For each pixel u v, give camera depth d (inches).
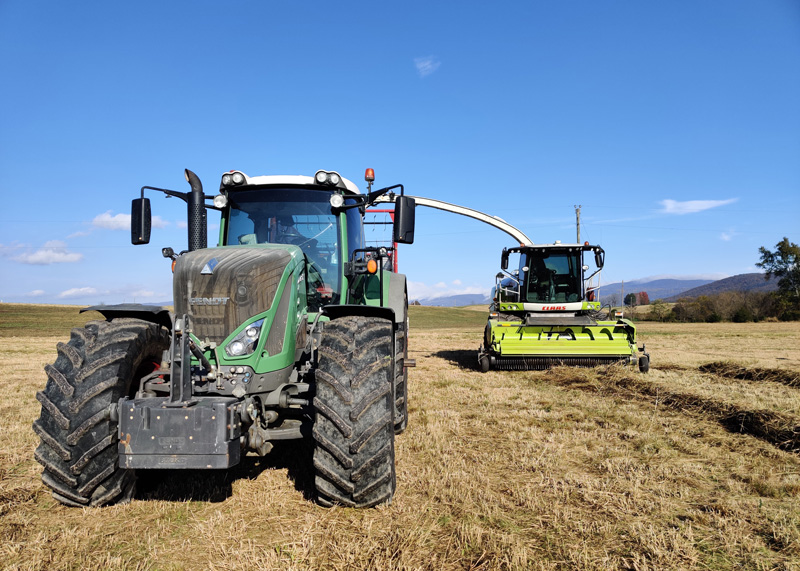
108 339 137.4
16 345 778.8
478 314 2714.1
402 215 174.9
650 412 253.9
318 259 188.2
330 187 192.9
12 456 181.3
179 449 122.4
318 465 130.6
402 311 218.7
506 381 351.9
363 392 132.0
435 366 456.1
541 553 114.1
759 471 165.5
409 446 192.4
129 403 126.1
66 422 129.1
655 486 153.2
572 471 167.5
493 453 185.0
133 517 132.4
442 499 140.7
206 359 140.0
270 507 137.3
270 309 144.5
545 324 398.6
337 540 117.6
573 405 268.8
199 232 182.5
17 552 113.3
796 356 557.0
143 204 175.5
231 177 188.7
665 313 2484.0
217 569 106.4
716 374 378.9
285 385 149.3
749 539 119.6
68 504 136.0
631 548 116.6
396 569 105.9
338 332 140.2
